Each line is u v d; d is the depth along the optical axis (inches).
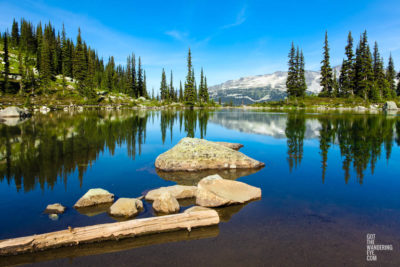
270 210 245.0
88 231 189.2
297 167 418.0
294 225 211.9
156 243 186.2
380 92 2906.0
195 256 168.4
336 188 310.3
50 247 179.6
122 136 757.9
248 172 394.6
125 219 227.6
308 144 633.0
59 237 182.4
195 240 189.5
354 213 235.8
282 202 266.2
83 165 424.8
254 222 218.5
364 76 2645.2
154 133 848.9
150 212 243.3
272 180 349.4
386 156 486.9
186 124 1192.2
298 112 2081.7
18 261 168.6
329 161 455.2
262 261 161.3
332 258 164.2
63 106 2440.9
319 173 379.6
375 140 673.0
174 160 414.0
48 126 979.9
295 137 754.8
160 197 247.6
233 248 177.3
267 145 629.6
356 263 158.7
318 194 289.9
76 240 183.8
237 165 419.5
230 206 256.5
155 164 428.8
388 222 215.9
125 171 396.5
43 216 232.4
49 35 4350.4
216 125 1143.6
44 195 286.5
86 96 3041.3
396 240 186.1
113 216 233.9
